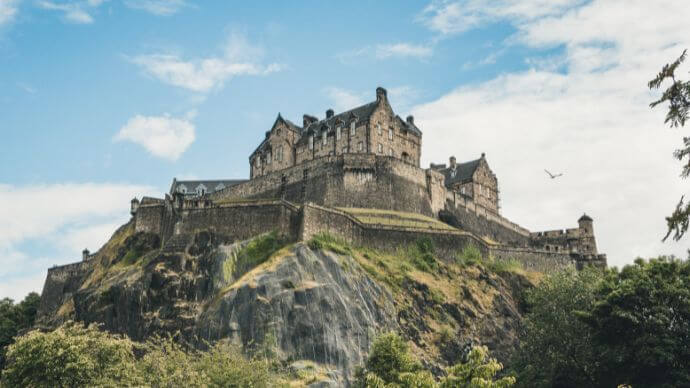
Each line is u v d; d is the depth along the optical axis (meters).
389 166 128.12
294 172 129.75
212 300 97.00
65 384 60.94
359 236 110.25
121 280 105.19
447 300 104.00
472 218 143.25
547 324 97.31
